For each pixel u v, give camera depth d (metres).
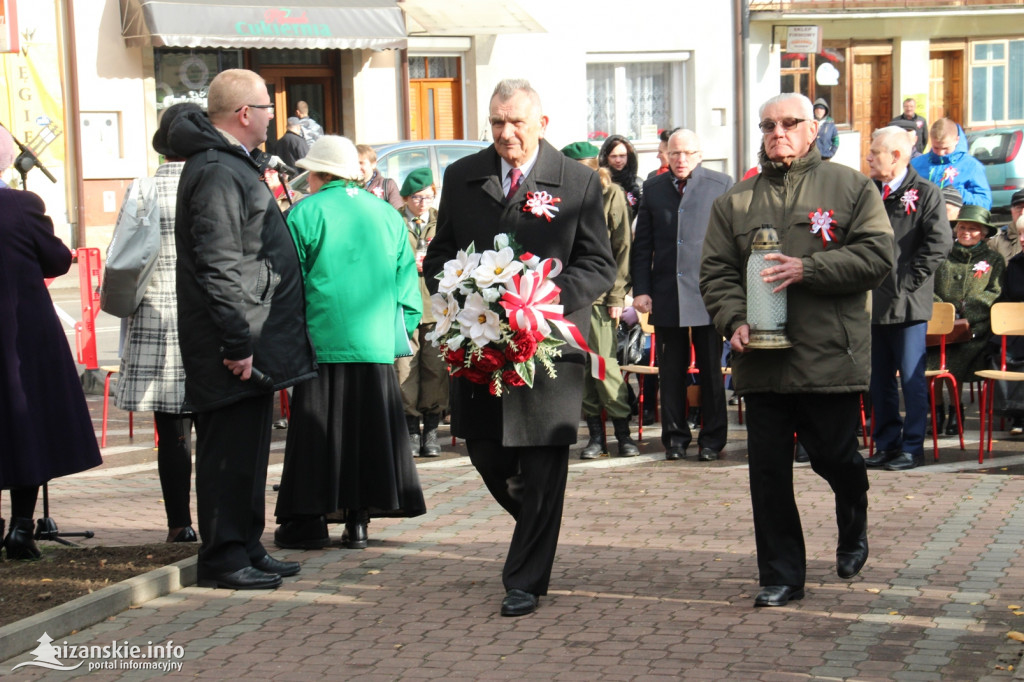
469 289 5.25
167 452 6.43
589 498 7.51
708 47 25.20
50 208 20.09
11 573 5.83
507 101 5.33
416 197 9.27
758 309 5.27
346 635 5.12
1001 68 29.25
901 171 7.91
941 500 7.20
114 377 11.77
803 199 5.38
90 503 7.61
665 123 25.42
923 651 4.77
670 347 8.57
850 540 5.69
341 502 6.38
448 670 4.70
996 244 10.49
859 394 5.48
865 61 28.23
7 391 5.77
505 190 5.50
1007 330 8.75
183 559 6.00
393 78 22.58
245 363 5.57
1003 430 9.45
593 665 4.71
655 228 8.52
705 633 5.04
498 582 5.82
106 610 5.38
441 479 8.20
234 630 5.21
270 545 6.61
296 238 6.36
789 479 5.41
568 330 5.17
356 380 6.40
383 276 6.44
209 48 21.28
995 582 5.62
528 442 5.29
